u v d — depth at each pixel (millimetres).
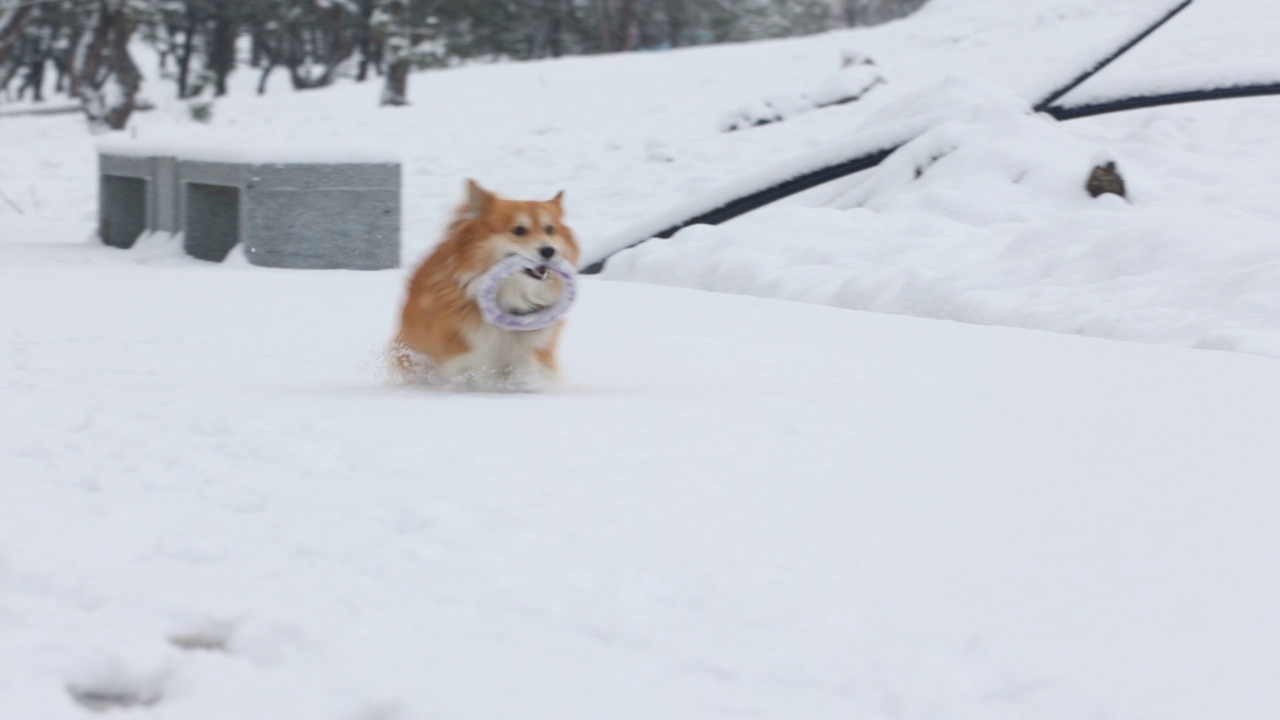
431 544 3613
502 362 6258
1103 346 7684
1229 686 2807
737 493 4156
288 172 13086
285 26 51719
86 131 33562
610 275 12969
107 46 37312
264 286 11094
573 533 3715
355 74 60562
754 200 14016
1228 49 22812
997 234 12312
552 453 4645
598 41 61375
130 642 2918
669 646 2965
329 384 6457
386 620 3102
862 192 14664
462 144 25547
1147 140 15828
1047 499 4164
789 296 10898
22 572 3414
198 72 49594
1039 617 3168
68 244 15773
